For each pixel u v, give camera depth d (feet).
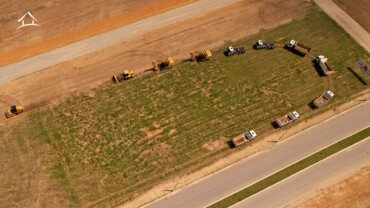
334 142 185.06
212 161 178.09
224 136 185.88
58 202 166.40
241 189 170.71
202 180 172.96
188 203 166.91
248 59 212.64
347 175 176.14
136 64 208.13
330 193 170.91
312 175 175.42
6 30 218.18
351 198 170.19
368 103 198.39
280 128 188.44
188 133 186.19
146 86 200.75
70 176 172.96
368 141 186.19
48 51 210.79
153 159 178.09
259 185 171.94
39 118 188.65
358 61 209.77
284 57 214.07
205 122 189.98
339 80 206.18
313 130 188.44
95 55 210.59
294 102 197.77
